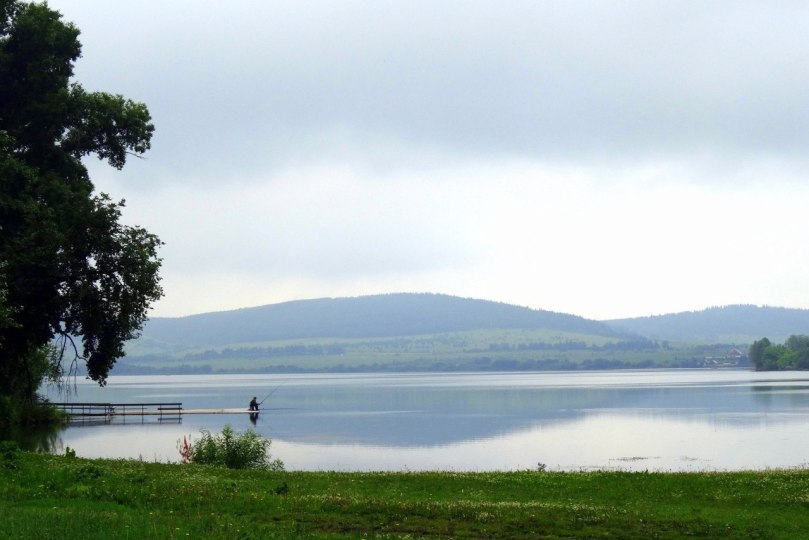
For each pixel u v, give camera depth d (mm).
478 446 55781
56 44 42156
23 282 38562
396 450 53031
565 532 18688
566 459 48000
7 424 65438
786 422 73500
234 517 18750
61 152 43094
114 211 40531
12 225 39625
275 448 54344
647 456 49250
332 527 18672
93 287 40406
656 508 21547
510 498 23203
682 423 74188
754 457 47906
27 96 41812
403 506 20422
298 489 23656
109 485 21906
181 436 61219
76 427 70625
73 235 39375
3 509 18000
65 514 17594
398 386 198250
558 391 152250
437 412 94875
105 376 43438
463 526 18938
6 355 44344
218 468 28969
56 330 42250
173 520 17578
